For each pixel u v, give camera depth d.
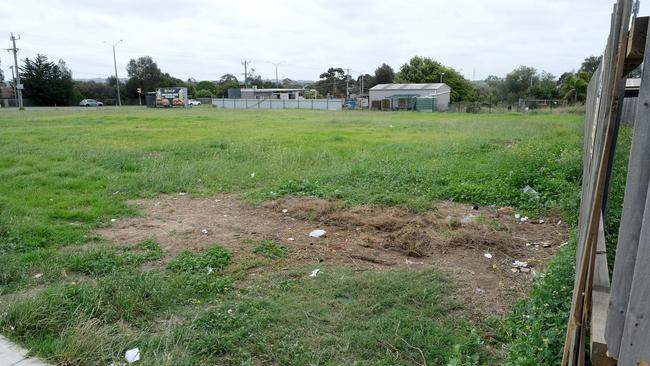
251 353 3.13
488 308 3.78
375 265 4.71
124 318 3.56
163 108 57.50
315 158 11.20
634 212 1.63
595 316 2.09
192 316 3.61
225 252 4.95
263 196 7.64
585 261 2.14
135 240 5.56
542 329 3.13
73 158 11.44
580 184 7.57
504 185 7.60
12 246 5.19
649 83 1.54
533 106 47.09
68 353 3.04
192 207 7.23
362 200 7.17
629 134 7.94
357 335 3.30
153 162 10.88
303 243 5.39
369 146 13.96
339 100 57.28
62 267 4.59
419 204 6.87
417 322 3.49
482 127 21.58
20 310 3.46
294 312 3.64
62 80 68.06
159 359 2.96
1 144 14.27
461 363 2.90
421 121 27.98
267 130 20.72
